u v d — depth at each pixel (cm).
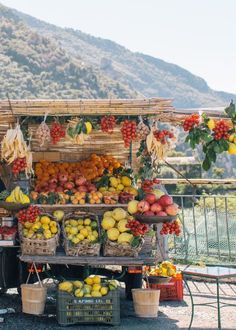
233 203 1479
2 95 6084
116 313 777
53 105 806
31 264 846
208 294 999
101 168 959
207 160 772
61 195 860
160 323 791
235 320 815
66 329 757
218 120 809
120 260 821
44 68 7050
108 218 837
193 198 1194
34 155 1038
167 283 942
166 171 2520
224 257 1221
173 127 863
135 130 822
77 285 791
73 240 823
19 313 844
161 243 998
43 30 19125
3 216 954
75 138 841
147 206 780
